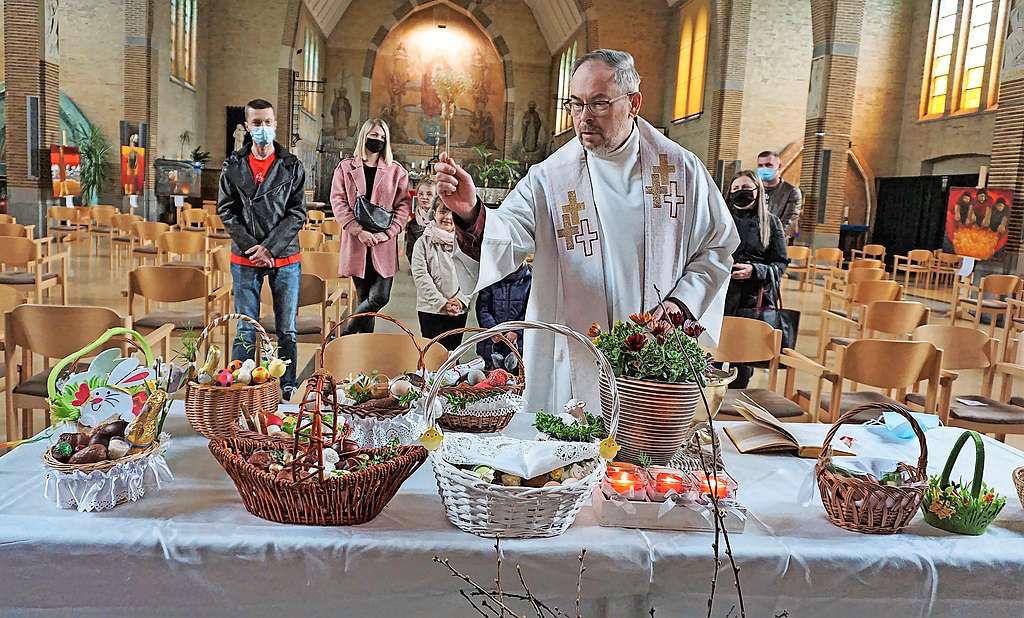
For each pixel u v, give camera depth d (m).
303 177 4.91
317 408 1.78
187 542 1.63
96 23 19.58
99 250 14.48
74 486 1.74
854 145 21.09
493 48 33.19
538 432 2.29
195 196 20.27
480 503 1.69
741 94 19.66
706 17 21.14
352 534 1.69
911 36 20.66
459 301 5.25
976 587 1.74
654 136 2.72
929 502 1.88
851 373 3.86
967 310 10.98
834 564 1.71
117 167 20.08
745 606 1.73
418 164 31.41
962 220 13.77
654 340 2.07
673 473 1.89
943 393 4.06
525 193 2.76
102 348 3.59
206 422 2.24
